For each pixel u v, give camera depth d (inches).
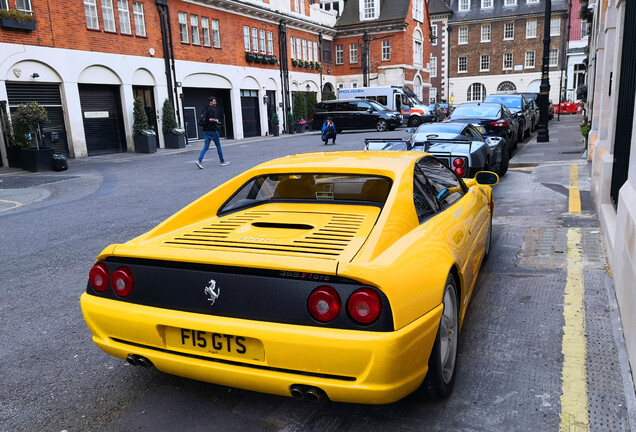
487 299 167.9
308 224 116.5
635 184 152.8
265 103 1295.5
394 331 87.0
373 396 87.4
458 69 2359.7
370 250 96.3
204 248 105.9
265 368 93.2
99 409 115.7
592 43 658.8
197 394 120.5
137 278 103.3
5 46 686.5
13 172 621.9
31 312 175.6
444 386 108.7
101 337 108.2
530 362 126.5
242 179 140.3
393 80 1652.3
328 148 781.9
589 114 645.9
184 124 1032.8
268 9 1275.8
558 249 214.4
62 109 787.4
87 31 810.8
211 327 94.5
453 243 120.4
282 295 90.9
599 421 102.6
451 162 335.9
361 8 1658.5
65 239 277.6
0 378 131.3
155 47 951.6
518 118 715.4
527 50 2222.0
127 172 587.5
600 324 144.5
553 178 391.5
